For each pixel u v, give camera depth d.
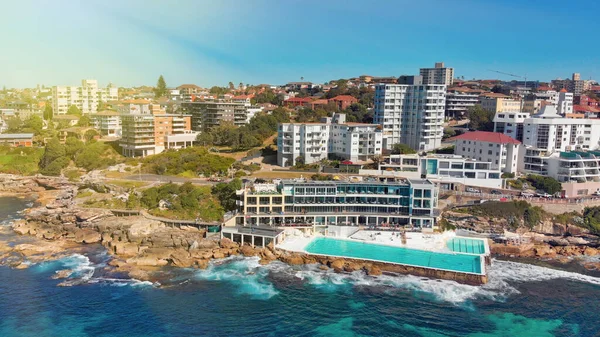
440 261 137.00
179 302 116.19
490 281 131.25
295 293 122.25
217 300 117.69
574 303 119.62
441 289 125.44
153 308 112.88
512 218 169.75
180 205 171.62
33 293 118.81
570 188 188.75
